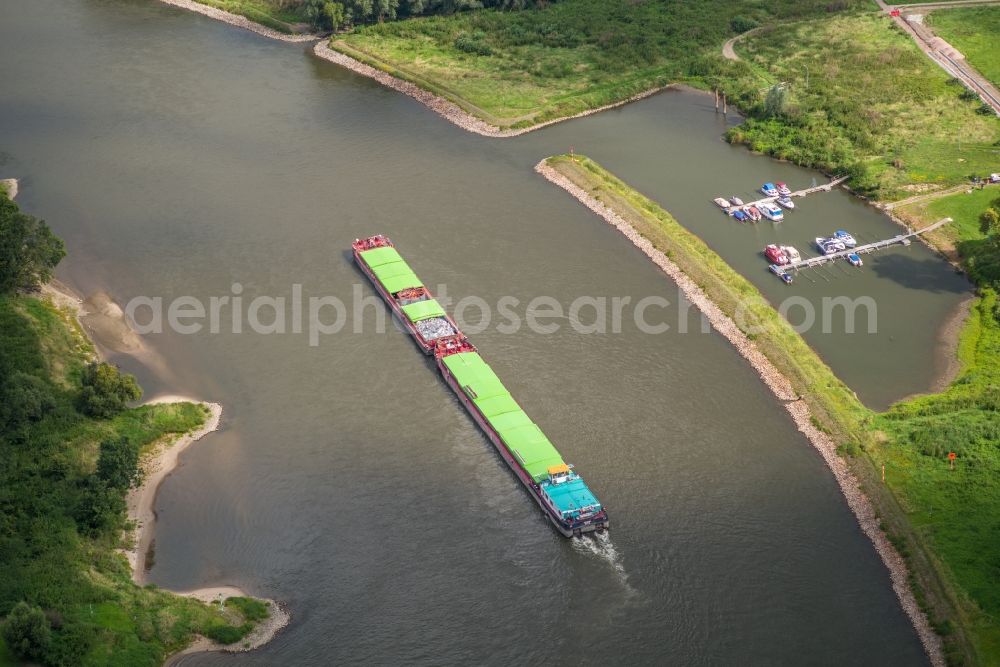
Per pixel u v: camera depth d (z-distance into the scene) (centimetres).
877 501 18662
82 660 15350
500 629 16425
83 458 19450
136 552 17938
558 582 17225
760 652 16112
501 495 18925
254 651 16038
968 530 17900
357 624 16500
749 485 19162
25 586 16412
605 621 16600
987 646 15850
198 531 18312
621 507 18625
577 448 19912
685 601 16925
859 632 16438
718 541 18000
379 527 18275
